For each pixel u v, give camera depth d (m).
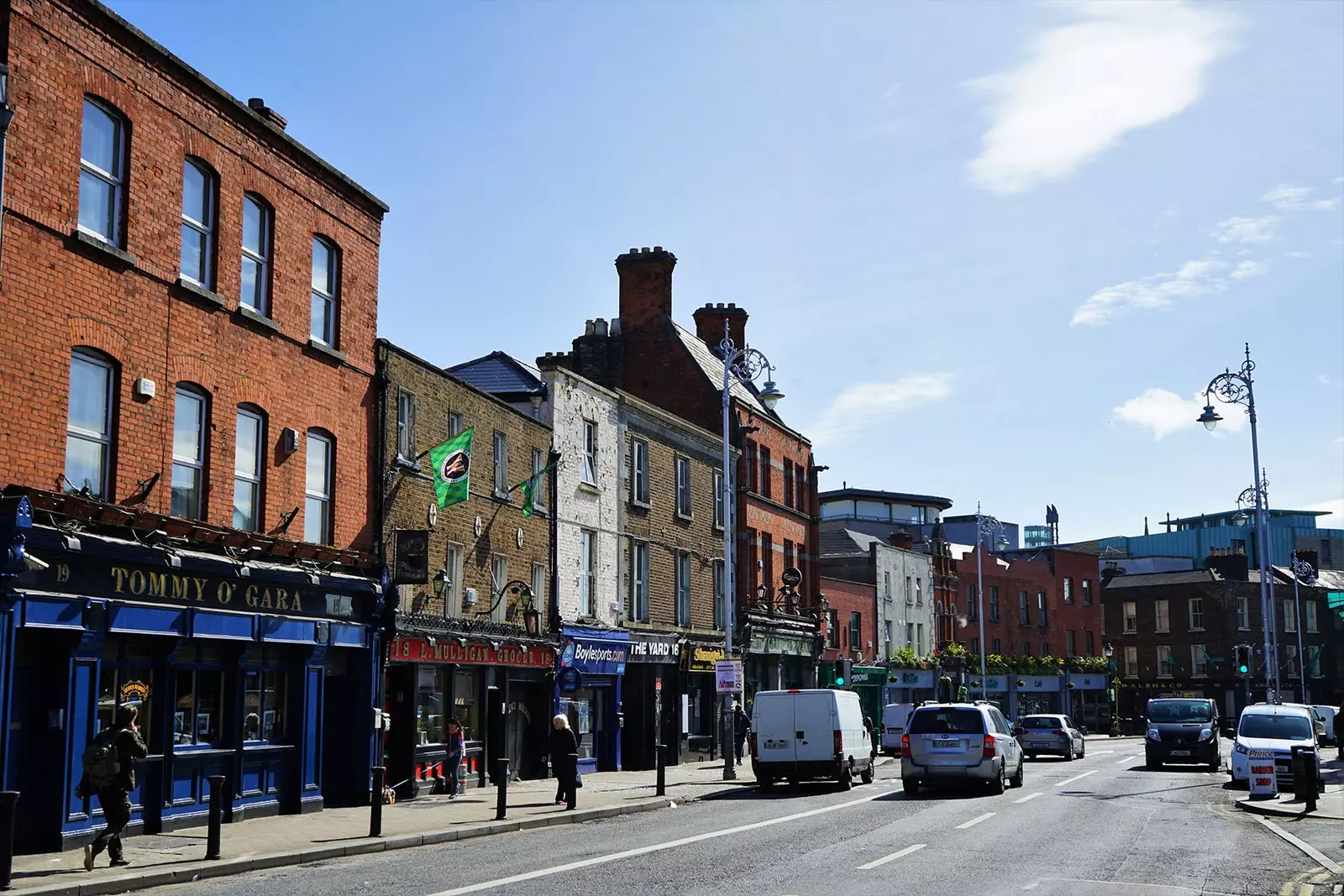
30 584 15.41
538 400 32.50
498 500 29.16
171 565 17.77
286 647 21.20
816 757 27.91
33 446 15.88
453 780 25.17
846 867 14.59
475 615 27.92
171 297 18.73
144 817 17.73
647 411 37.94
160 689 18.11
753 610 45.06
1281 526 111.44
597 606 34.38
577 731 33.53
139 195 18.09
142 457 17.97
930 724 26.34
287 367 21.69
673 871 14.16
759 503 47.41
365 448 24.06
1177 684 86.00
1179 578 88.12
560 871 14.20
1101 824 20.12
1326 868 14.88
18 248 15.79
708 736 42.00
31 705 15.94
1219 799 25.80
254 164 21.02
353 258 24.06
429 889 12.77
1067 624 79.25
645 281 46.94
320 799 21.78
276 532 20.97
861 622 58.94
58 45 16.62
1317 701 86.25
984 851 16.19
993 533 88.31
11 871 12.88
